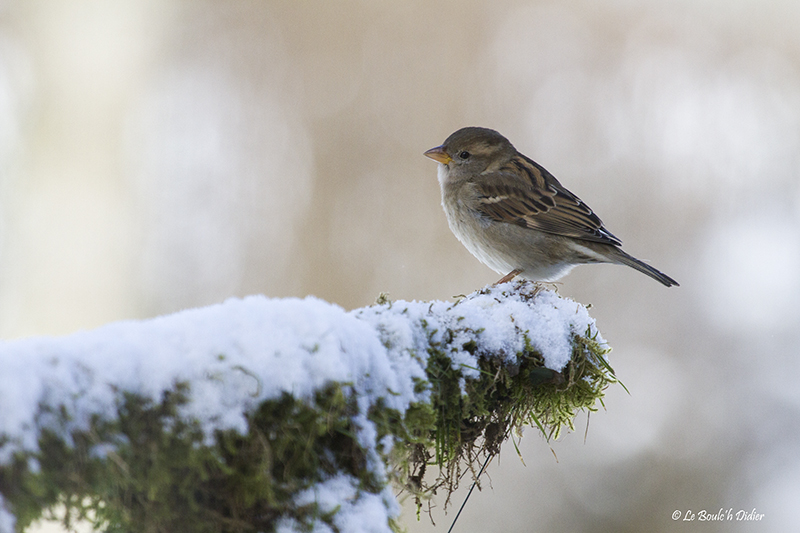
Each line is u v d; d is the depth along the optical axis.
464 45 15.11
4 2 14.41
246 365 2.48
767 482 12.58
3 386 2.07
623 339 14.08
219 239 13.95
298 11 14.86
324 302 2.93
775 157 15.34
